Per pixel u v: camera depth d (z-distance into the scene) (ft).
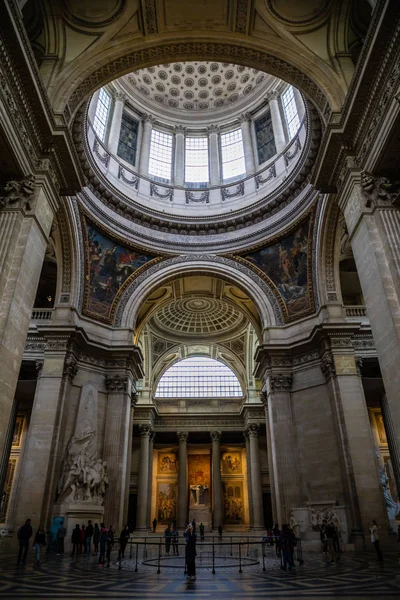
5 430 26.91
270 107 91.15
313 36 39.22
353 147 34.35
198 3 37.63
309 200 70.38
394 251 29.17
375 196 31.48
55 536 51.93
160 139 99.30
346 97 33.37
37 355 63.87
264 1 37.45
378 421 83.05
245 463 130.31
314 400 65.10
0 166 31.14
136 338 88.28
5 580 26.91
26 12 36.27
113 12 38.01
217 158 96.32
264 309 76.43
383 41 28.04
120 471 63.41
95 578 28.91
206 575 31.40
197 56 42.14
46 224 33.81
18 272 29.14
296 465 63.52
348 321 65.36
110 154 83.46
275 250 77.87
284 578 28.84
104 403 67.72
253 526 100.78
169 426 123.85
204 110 104.68
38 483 53.88
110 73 40.81
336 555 40.81
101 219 73.97
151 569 35.88
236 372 127.24
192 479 129.39
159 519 123.24
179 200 89.71
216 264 80.59
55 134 33.91
